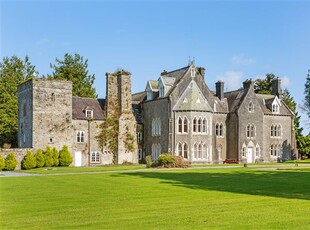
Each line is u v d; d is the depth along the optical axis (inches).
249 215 623.5
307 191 912.3
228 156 2716.5
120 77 2488.9
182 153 2439.7
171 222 577.9
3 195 874.1
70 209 694.5
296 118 4033.0
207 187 1003.3
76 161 2341.3
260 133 2760.8
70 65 3486.7
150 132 2613.2
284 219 590.9
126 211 669.3
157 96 2605.8
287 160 2898.6
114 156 2444.6
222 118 2719.0
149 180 1210.6
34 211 679.1
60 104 2310.5
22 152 2156.7
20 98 2438.5
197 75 2571.4
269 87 3873.0
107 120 2443.4
